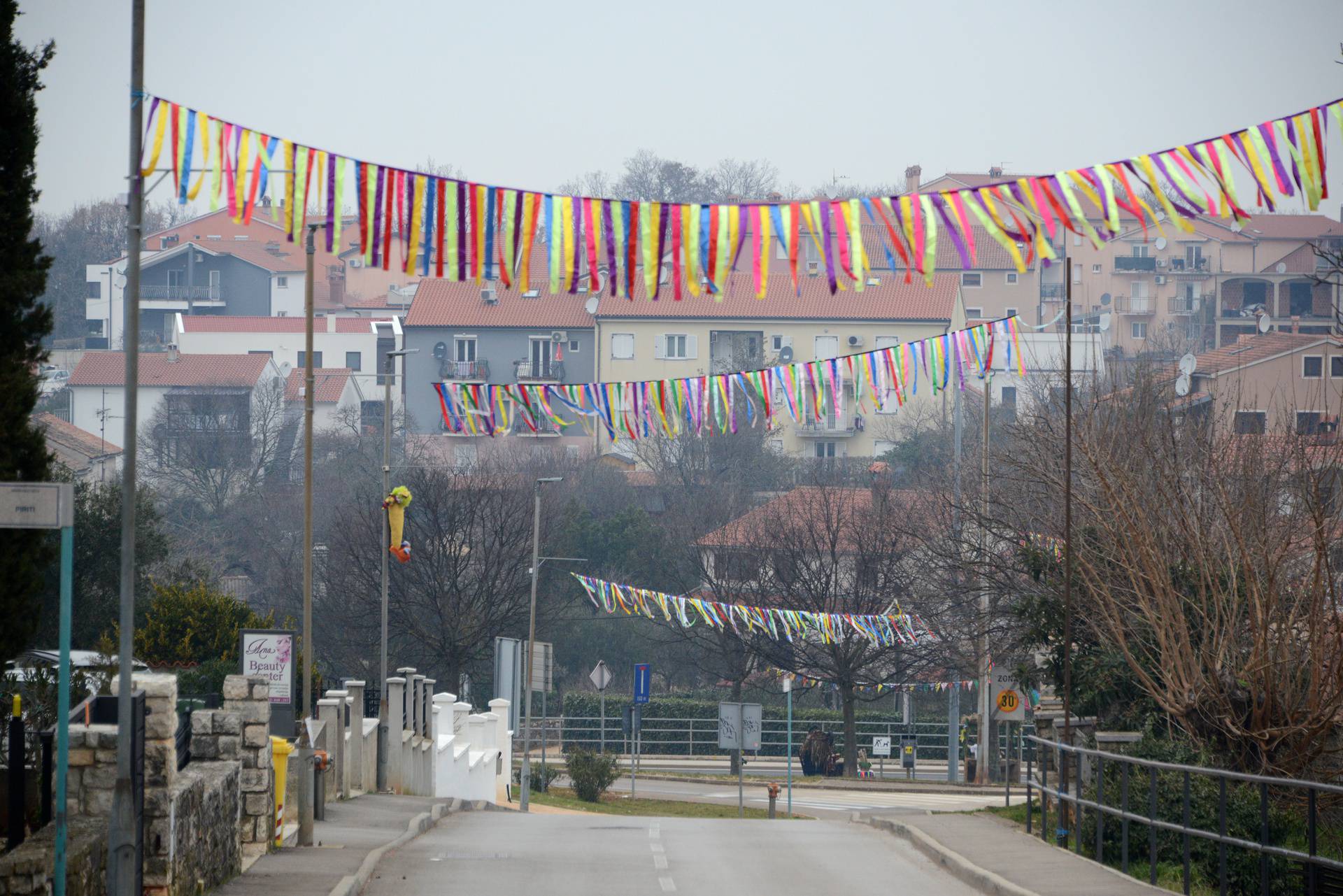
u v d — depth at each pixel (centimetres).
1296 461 5478
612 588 10212
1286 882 4125
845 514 14600
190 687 6938
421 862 4750
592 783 10975
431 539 13475
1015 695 8550
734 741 9544
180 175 2797
